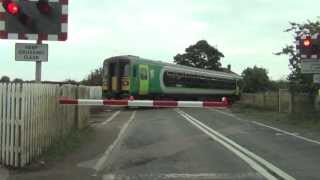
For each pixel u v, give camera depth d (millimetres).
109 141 20172
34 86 14367
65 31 15828
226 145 19266
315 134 24734
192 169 13805
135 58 48438
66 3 15844
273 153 17203
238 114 43344
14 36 15688
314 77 33094
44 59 15656
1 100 13695
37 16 15750
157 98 52531
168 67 54062
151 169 13805
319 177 12750
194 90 59344
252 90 93750
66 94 19188
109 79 48188
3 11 15641
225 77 67812
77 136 20312
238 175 12945
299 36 34125
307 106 41062
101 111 42469
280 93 49781
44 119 15602
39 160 14633
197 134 23672
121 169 13805
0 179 12219
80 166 14164
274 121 34656
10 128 13547
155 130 25562
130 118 35188
